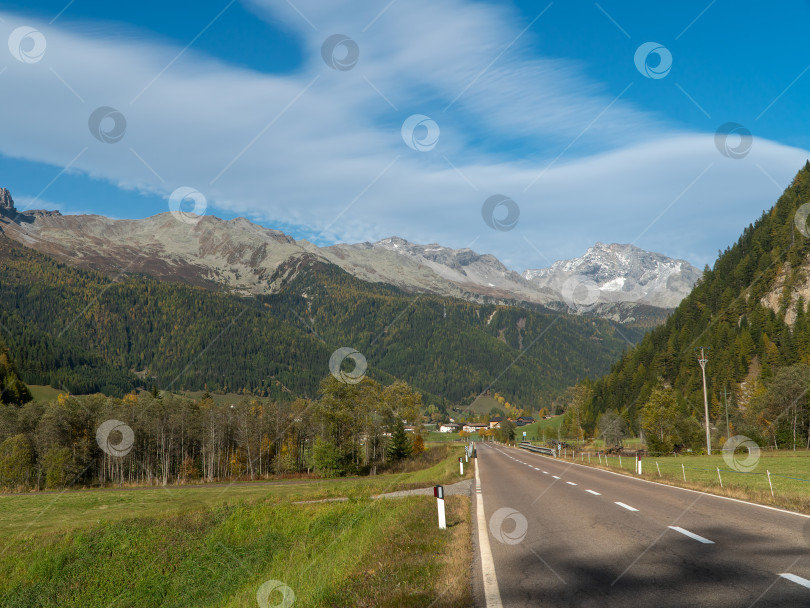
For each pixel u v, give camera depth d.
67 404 82.69
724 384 123.88
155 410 88.06
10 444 74.19
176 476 83.62
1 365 159.25
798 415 78.31
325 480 68.88
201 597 16.83
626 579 8.20
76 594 19.84
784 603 6.50
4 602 19.58
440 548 11.86
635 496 19.84
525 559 10.26
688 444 74.50
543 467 43.59
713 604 6.66
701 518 13.75
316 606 8.30
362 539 14.45
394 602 7.74
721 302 175.88
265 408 91.19
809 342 129.12
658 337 183.25
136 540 25.44
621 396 155.62
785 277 164.50
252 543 21.36
